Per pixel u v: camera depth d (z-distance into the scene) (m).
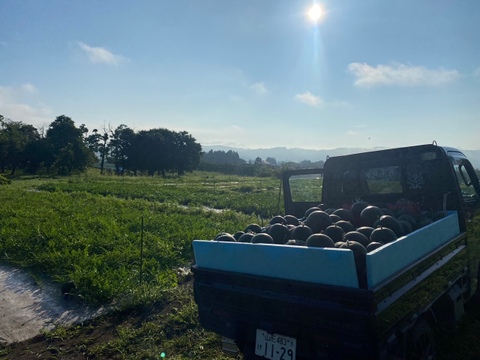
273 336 3.27
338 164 6.20
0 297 7.20
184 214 18.41
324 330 2.90
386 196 5.67
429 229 3.81
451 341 4.30
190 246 10.30
